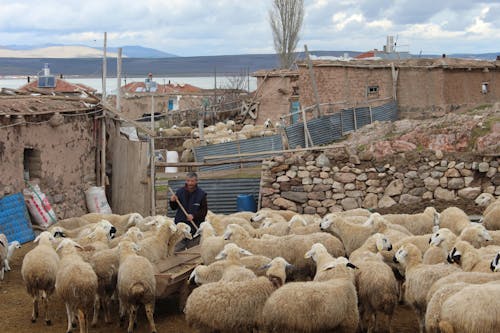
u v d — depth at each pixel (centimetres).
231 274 1027
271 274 999
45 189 1895
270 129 3350
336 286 924
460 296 813
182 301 1206
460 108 3019
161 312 1225
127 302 1076
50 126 1916
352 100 3086
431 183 1906
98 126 2155
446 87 2953
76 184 2039
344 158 1961
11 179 1758
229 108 5059
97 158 2150
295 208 1991
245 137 3162
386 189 1936
